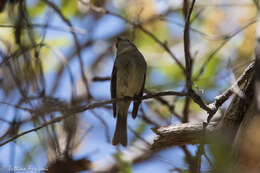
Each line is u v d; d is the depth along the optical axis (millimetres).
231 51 11430
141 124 11078
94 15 13320
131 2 12859
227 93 6145
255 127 4402
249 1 11953
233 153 4355
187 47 6246
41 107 7855
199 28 12312
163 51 12336
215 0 12141
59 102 8242
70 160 7555
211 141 5395
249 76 5805
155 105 10945
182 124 6371
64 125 7867
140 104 9617
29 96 8359
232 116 5773
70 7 12766
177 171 7391
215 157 4254
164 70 11969
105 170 9656
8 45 9094
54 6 9742
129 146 10312
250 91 5699
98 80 9414
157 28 12625
